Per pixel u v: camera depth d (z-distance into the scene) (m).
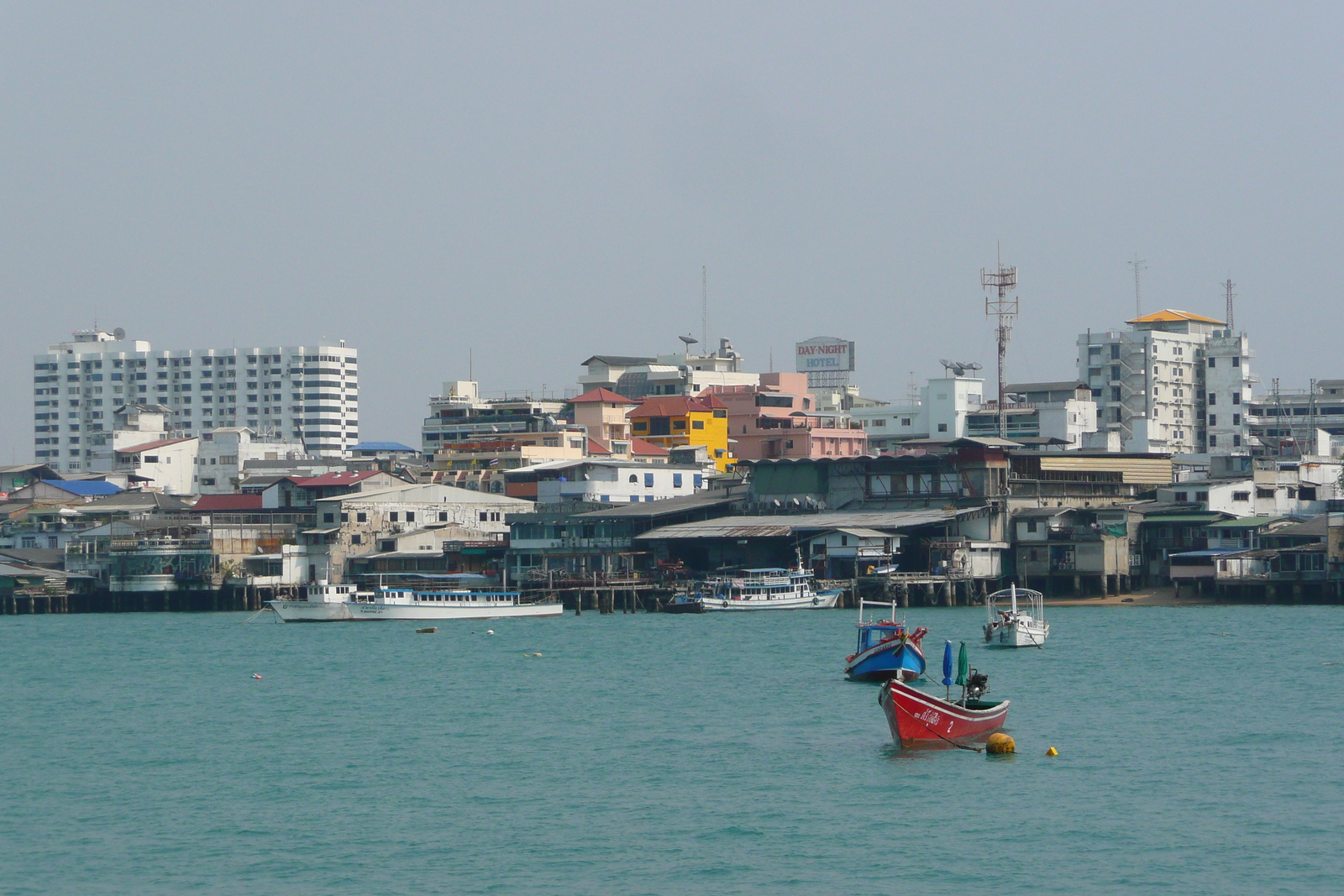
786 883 67.06
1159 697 112.12
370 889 66.94
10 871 70.31
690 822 76.62
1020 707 107.75
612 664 141.12
